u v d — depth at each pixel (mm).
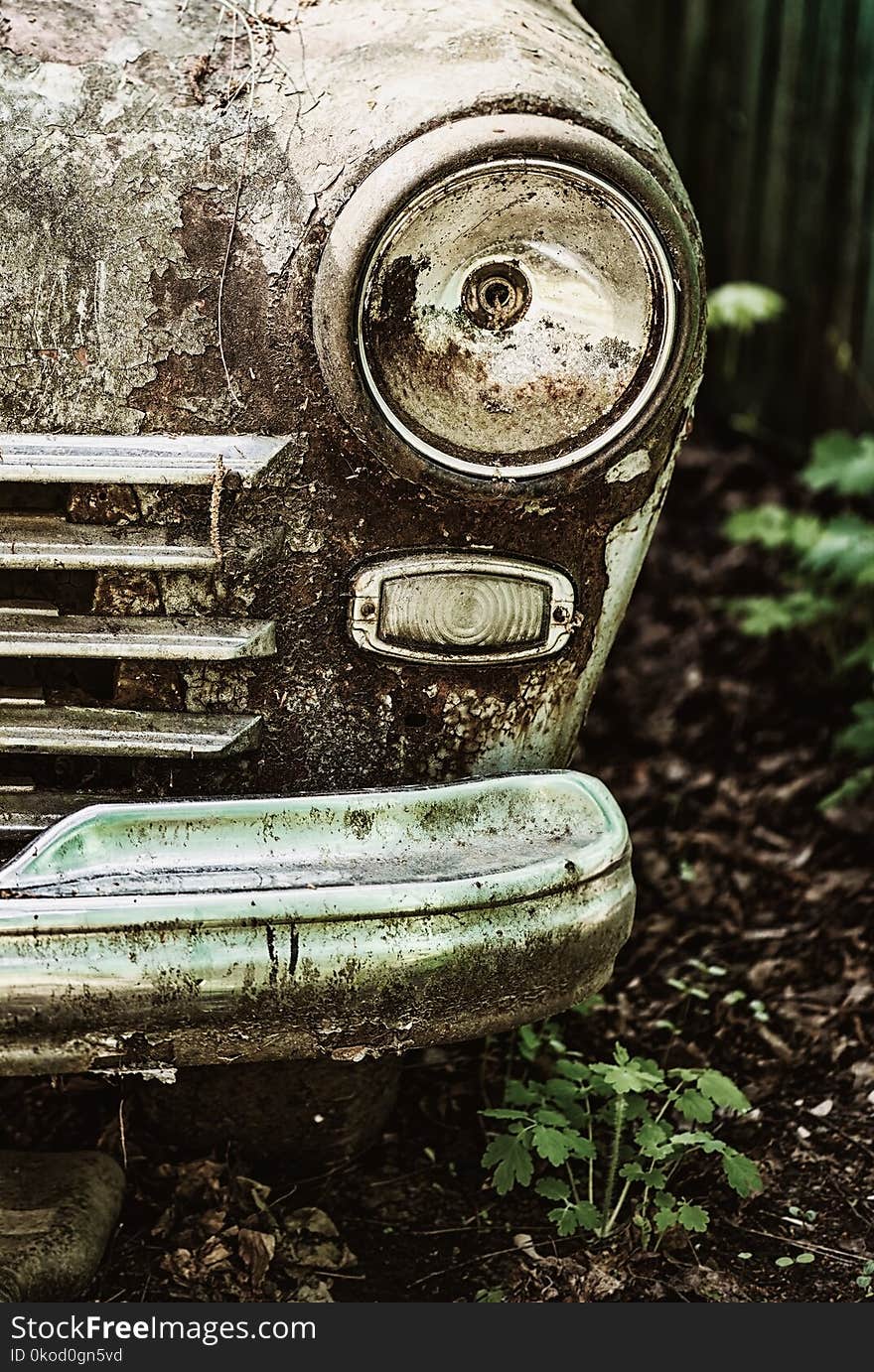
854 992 2098
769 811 2436
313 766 1674
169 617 1629
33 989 1532
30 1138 1888
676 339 1613
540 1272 1763
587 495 1652
